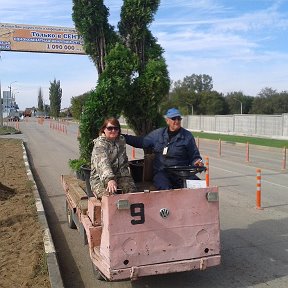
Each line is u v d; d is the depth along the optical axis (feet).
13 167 52.24
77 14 25.58
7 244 22.08
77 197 21.93
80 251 22.13
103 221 15.70
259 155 75.36
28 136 120.67
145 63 25.14
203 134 145.38
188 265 16.07
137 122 24.91
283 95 305.94
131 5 24.90
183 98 321.52
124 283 18.02
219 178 46.26
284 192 37.63
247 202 33.09
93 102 22.90
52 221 28.09
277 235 24.32
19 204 30.68
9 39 117.50
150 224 15.53
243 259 20.54
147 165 20.42
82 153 24.12
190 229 16.08
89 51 26.13
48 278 17.52
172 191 15.78
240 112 328.29
